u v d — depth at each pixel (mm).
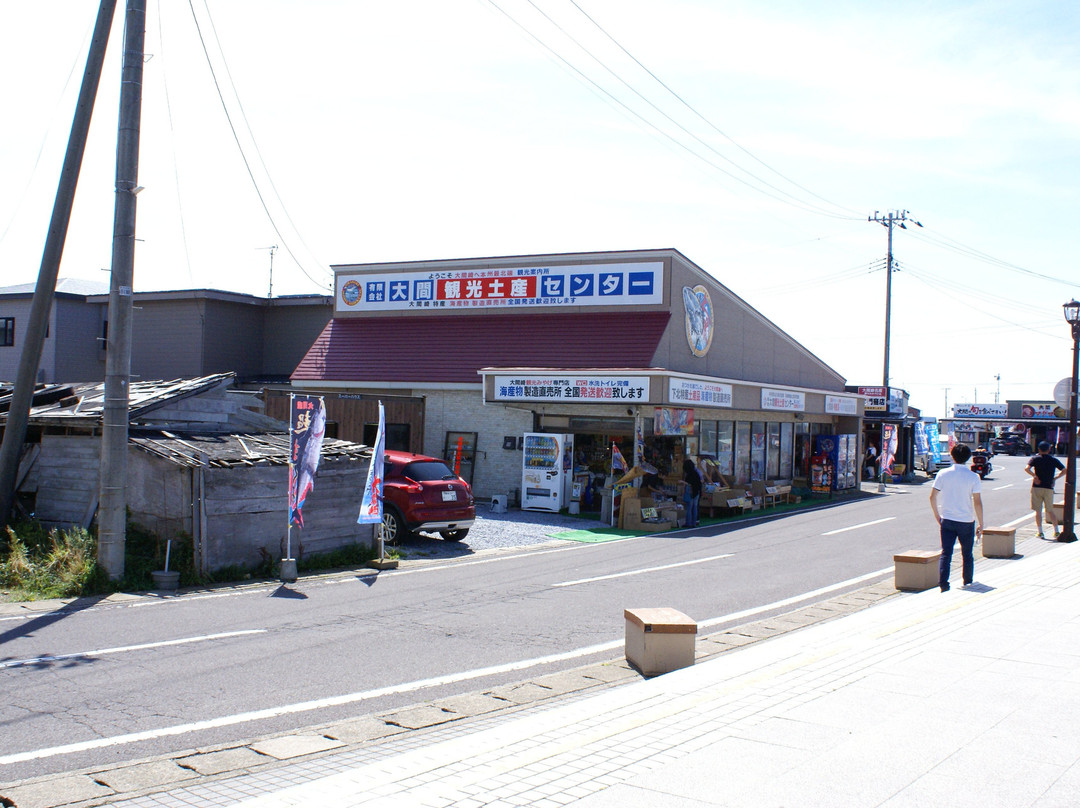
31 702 6422
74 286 34188
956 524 10578
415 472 15922
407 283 27062
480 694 6773
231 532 12367
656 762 4707
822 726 5316
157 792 4754
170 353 31438
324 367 26578
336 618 9641
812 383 34781
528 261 25422
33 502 13922
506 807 4105
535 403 22719
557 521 20141
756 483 25891
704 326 25656
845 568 13758
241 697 6656
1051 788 4266
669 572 13242
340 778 4645
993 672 6621
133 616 9547
